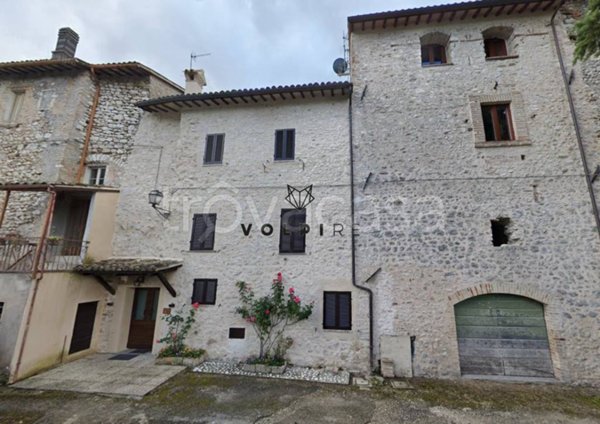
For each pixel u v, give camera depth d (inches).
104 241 328.2
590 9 223.6
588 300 252.2
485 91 311.1
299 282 293.1
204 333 295.7
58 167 344.8
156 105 360.8
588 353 243.8
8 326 238.8
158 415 186.9
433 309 269.3
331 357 272.1
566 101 296.4
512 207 279.1
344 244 296.2
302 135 335.6
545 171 281.9
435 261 278.4
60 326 272.1
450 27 335.9
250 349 286.0
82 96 374.9
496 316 267.3
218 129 355.3
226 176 336.5
